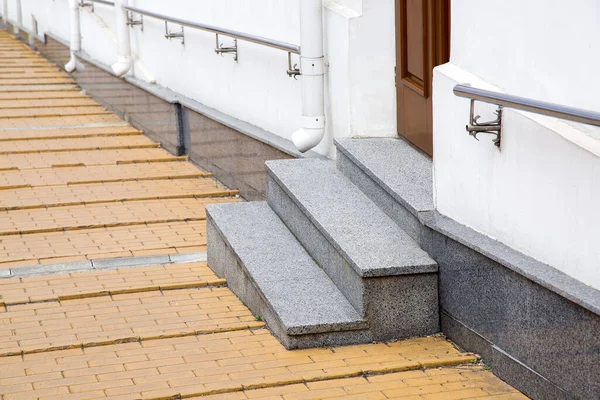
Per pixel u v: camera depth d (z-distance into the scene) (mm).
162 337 6883
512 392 5680
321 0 8594
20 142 14836
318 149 9109
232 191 11648
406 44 8133
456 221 6523
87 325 7207
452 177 6520
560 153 5254
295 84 9727
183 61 13664
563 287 5098
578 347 5039
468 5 6340
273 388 5902
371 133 8430
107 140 15062
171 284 8195
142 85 15180
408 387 5840
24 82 20672
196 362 6359
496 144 5891
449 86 6457
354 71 8297
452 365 6145
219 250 8312
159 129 14570
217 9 11859
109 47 17828
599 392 4887
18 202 11281
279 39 9992
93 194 11719
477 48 6258
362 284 6484
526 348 5559
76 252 9375
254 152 10750
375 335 6582
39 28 25859
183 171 12883
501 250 5840
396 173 7445
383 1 8273
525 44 5668
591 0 5008
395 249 6742
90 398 5781
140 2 15359
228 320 7195
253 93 11023
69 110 17719
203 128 12727
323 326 6465
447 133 6543
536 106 4934
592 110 5016
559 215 5316
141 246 9602
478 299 6074
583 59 5102
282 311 6645
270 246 7738
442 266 6512
